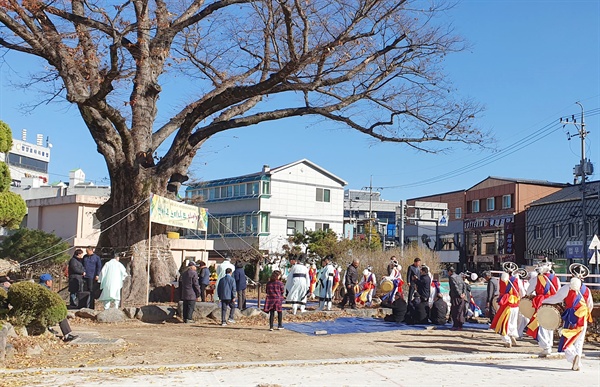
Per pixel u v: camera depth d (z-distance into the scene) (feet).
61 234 119.96
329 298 65.98
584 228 136.46
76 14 62.18
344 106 67.56
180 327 53.16
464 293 56.75
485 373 33.96
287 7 54.80
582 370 35.53
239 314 59.47
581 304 35.86
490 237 202.28
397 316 59.06
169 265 71.20
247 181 182.80
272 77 59.77
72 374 31.91
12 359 35.47
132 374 32.14
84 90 61.57
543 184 195.62
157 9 69.15
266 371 33.55
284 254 121.90
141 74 69.00
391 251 103.19
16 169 218.79
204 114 65.82
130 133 67.26
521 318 47.21
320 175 189.06
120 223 68.23
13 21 58.18
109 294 58.34
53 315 42.14
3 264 79.87
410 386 29.68
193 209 69.62
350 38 59.41
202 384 29.37
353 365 36.24
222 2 65.51
